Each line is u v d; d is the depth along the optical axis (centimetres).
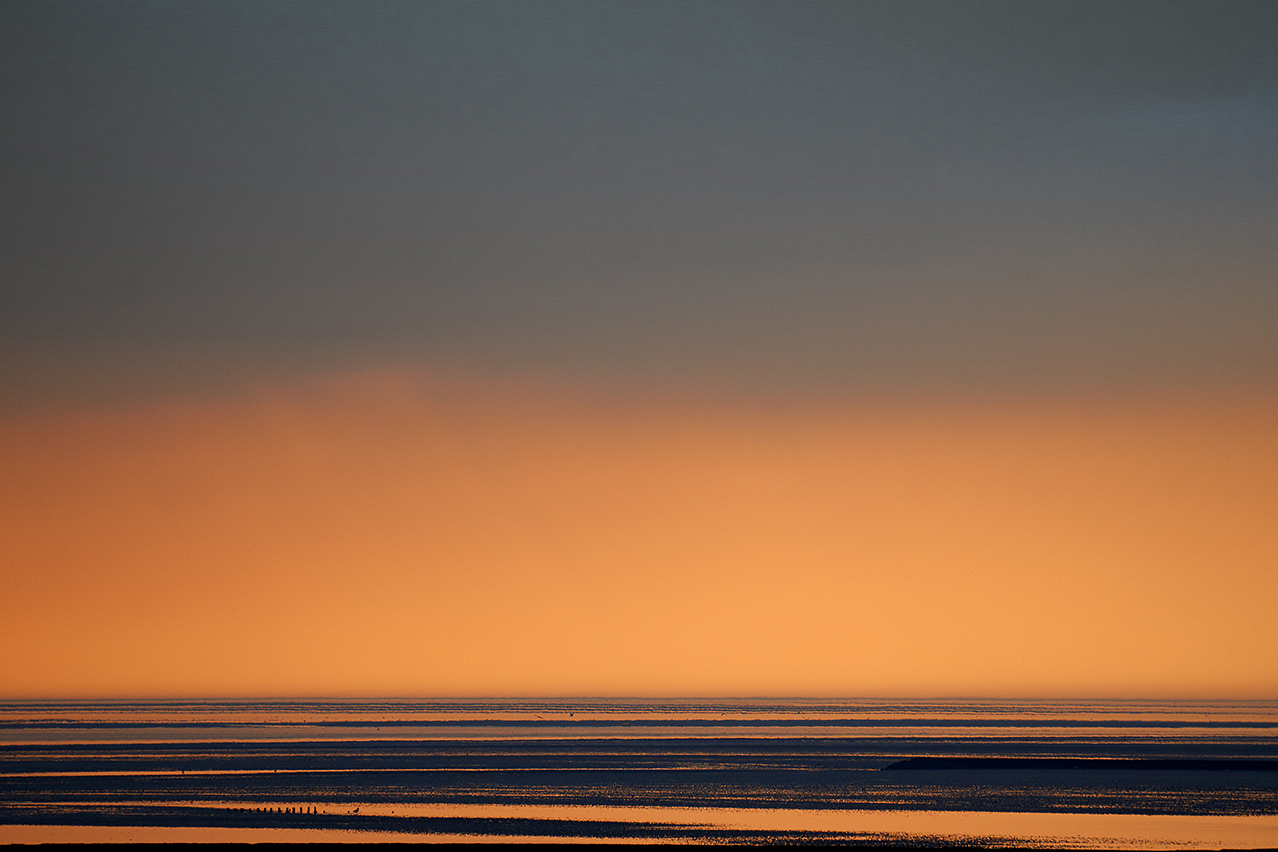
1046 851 16088
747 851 15888
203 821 18600
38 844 16088
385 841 16750
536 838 17062
